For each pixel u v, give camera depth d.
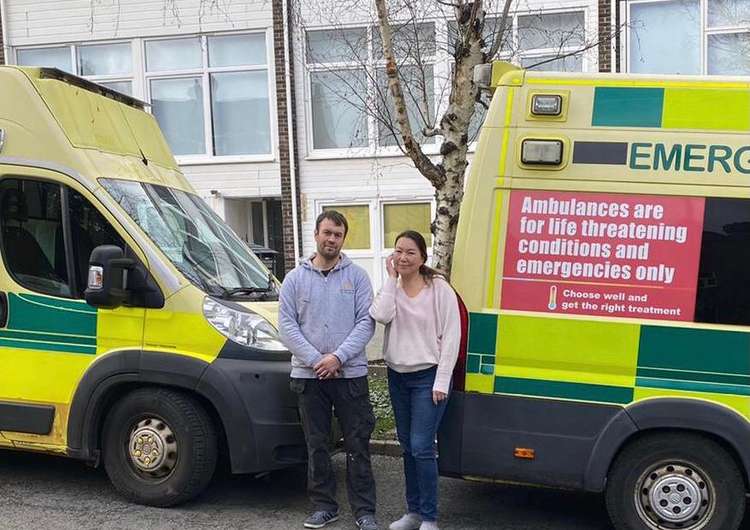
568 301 4.10
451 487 5.44
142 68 13.40
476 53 6.65
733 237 3.94
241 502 4.98
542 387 4.12
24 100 4.98
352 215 13.12
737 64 11.84
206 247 5.32
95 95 5.41
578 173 4.09
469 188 4.24
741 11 11.75
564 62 11.94
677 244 3.99
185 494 4.73
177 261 4.89
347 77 12.42
